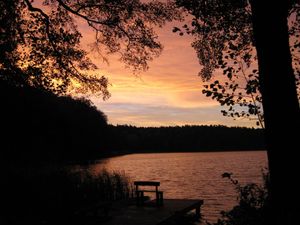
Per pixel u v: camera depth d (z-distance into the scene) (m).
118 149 162.75
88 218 13.94
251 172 56.41
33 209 15.65
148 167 77.62
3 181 18.36
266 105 4.93
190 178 50.06
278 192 4.82
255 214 5.66
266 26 4.90
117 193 20.52
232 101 7.51
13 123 29.78
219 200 27.69
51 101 38.16
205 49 9.28
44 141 41.34
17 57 15.80
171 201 18.33
